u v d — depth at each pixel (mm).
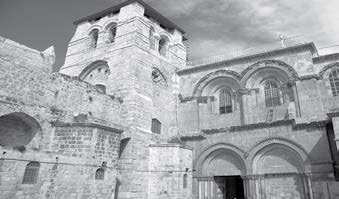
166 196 24594
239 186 34156
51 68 24094
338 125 20750
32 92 21031
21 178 16719
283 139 25109
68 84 23781
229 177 31938
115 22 35469
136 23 31719
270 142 25672
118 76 29812
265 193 25109
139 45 30859
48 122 21484
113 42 33094
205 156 28781
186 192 26062
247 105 28766
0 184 15664
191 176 27438
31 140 20828
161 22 38469
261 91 29312
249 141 26875
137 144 26047
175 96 33344
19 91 20203
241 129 27625
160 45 37938
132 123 26469
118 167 24828
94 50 34344
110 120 26484
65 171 18734
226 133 28438
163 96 32719
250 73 29531
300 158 24125
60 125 21469
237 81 30172
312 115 24812
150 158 26734
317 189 22375
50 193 17797
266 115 27766
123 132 24984
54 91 22594
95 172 20203
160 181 25438
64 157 18953
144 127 27953
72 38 38500
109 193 20906
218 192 28734
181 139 30781
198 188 28203
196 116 31234
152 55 32500
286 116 26531
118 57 31016
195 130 30688
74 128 20938
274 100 28203
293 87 26703
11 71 20047
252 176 25641
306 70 26703
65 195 18266
